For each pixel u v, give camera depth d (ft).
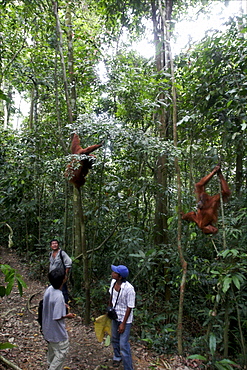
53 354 10.84
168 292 21.18
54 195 28.48
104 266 23.75
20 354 13.73
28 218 29.40
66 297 18.30
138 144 16.65
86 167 16.30
